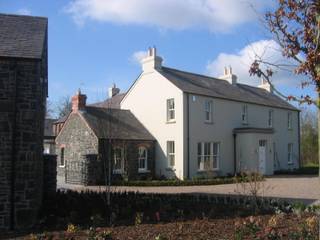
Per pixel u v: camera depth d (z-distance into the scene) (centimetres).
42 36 1362
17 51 1231
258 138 3231
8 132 1200
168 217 1220
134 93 3219
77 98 2916
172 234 958
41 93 1497
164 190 2217
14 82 1212
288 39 602
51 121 4816
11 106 1207
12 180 1188
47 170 1884
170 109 2959
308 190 2088
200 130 2973
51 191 1802
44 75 1689
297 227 1002
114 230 1020
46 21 1493
